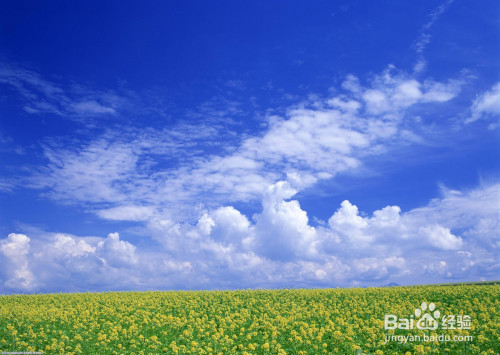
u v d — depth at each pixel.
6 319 27.70
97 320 28.16
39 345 21.20
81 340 22.12
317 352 19.45
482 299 33.16
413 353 19.17
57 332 23.95
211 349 19.86
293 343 20.88
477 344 19.97
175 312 31.77
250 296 41.38
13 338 22.02
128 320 27.48
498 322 24.19
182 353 19.88
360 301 34.94
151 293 45.91
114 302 36.88
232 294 43.59
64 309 32.69
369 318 27.14
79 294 45.62
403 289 43.03
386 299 35.81
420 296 36.22
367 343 20.52
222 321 26.92
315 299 37.78
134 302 36.62
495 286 42.19
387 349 19.84
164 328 25.34
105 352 20.25
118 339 22.56
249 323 26.83
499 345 19.48
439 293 37.53
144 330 24.58
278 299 38.62
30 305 36.00
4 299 41.22
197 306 34.41
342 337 21.47
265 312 31.00
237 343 21.62
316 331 23.44
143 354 19.58
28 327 24.98
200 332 23.92
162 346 21.09
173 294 44.16
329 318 27.69
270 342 21.45
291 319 26.73
